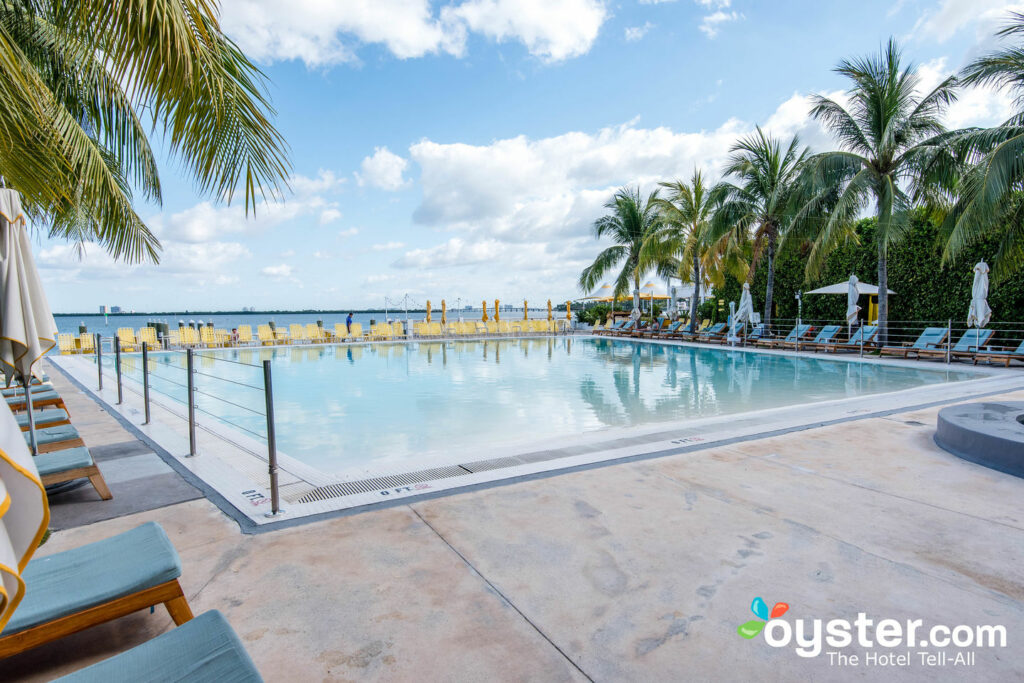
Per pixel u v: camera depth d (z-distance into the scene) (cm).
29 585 174
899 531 280
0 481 78
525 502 324
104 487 337
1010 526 286
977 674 171
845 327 1638
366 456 561
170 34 268
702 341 2034
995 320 1268
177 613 185
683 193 2006
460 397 922
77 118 585
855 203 1329
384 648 185
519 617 204
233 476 392
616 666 176
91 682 124
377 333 2292
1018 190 945
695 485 354
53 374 1105
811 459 415
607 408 818
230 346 1967
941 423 452
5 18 461
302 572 240
